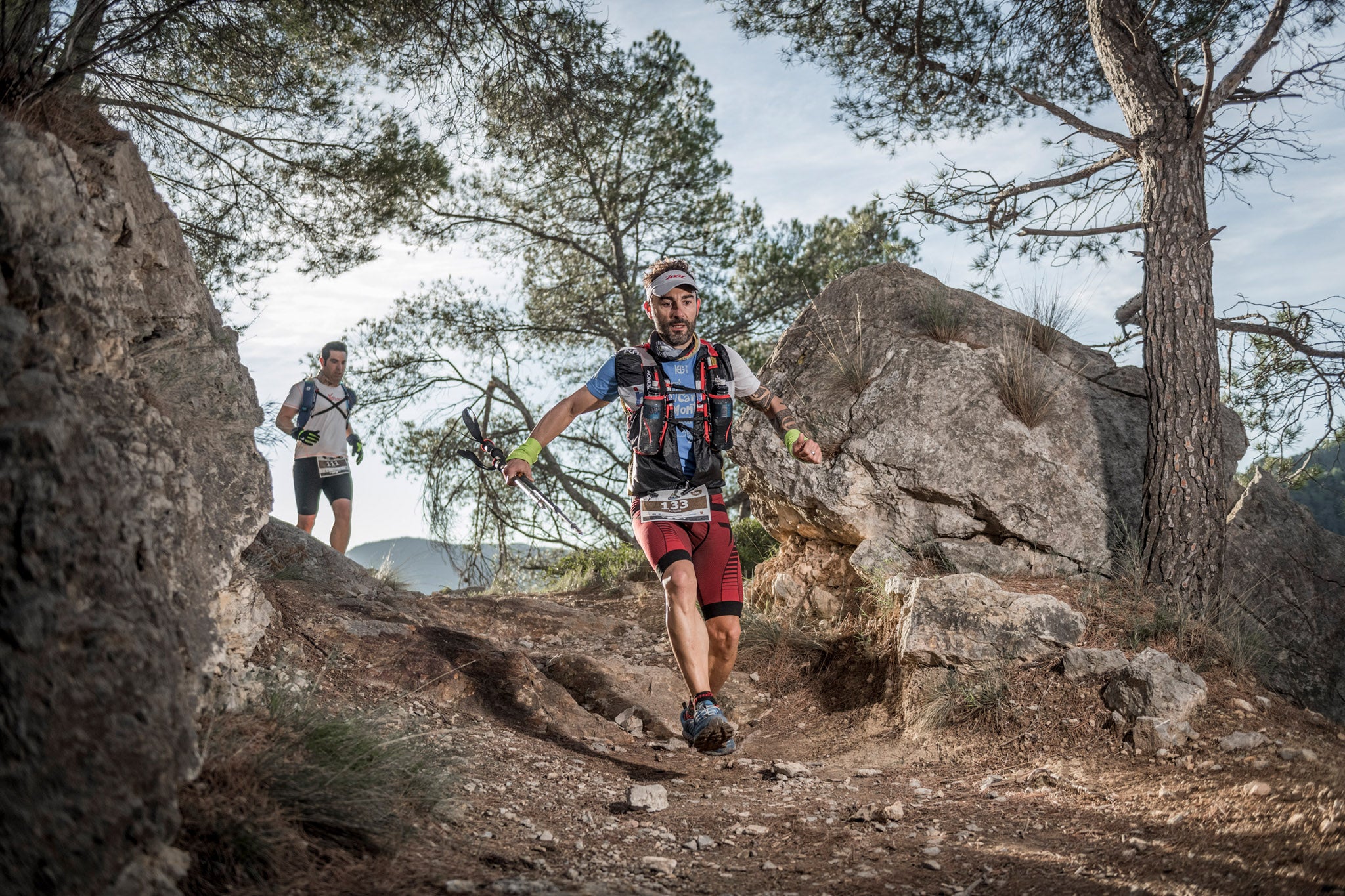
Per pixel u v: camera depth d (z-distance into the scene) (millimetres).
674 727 4703
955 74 7934
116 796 1683
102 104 5004
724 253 14062
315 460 7652
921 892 2570
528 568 12188
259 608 3660
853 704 5125
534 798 3344
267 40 6512
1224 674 4547
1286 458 7938
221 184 8062
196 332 3566
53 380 2021
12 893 1471
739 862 2879
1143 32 5949
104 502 2027
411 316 13805
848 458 5969
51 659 1708
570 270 14523
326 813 2447
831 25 8234
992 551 5668
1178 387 5457
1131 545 5559
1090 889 2449
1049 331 6559
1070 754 4031
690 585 3705
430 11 6605
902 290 6750
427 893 2197
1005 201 7273
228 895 1949
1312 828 2535
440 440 13398
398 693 4059
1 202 2365
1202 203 5707
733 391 3957
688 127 13367
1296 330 6945
